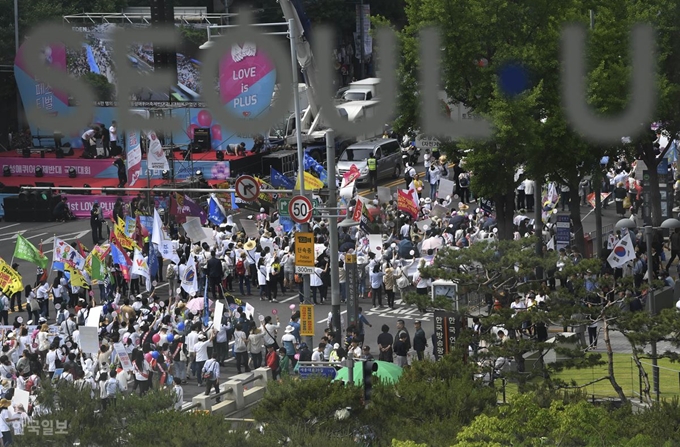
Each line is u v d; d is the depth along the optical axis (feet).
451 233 307.78
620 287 203.82
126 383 220.64
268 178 380.78
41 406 191.93
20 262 333.62
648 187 285.64
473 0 261.65
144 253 301.43
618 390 191.31
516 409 167.12
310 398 182.80
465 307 207.41
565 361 194.49
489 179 269.23
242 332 240.53
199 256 290.35
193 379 244.01
